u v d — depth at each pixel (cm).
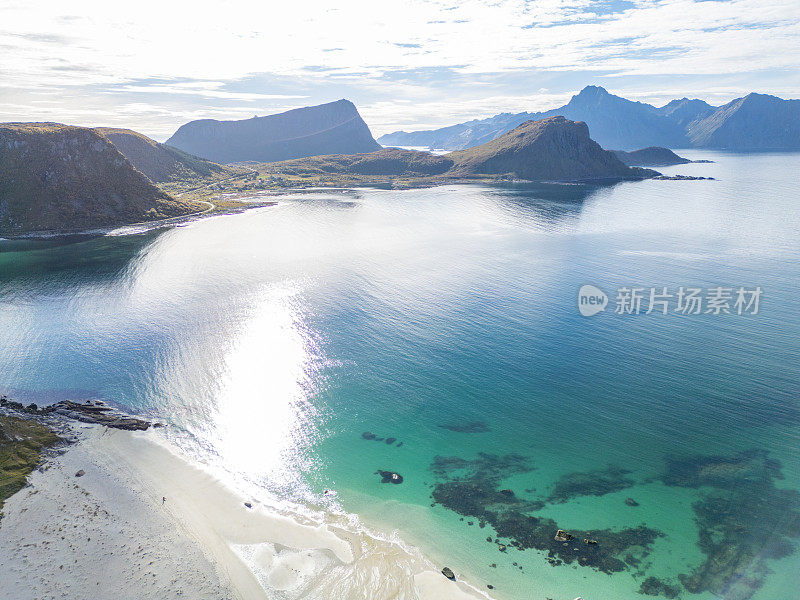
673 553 4444
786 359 8006
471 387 7394
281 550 4522
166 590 4084
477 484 5391
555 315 10106
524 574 4234
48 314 10350
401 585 4138
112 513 4934
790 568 4256
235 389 7319
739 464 5622
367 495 5241
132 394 7206
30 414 6594
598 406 6844
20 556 4384
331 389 7338
